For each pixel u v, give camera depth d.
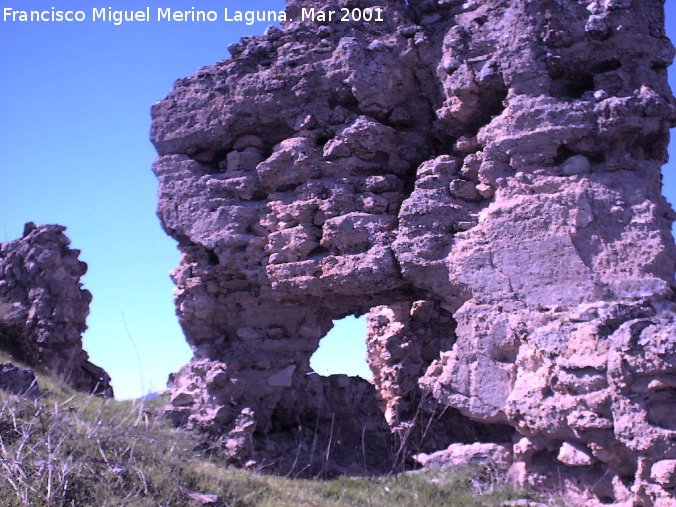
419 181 13.60
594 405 10.89
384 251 13.44
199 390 14.36
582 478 11.45
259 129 15.08
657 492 10.13
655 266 11.98
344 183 14.14
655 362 10.21
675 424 10.21
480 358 12.60
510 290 12.57
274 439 14.62
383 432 16.27
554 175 12.70
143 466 10.13
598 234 12.28
